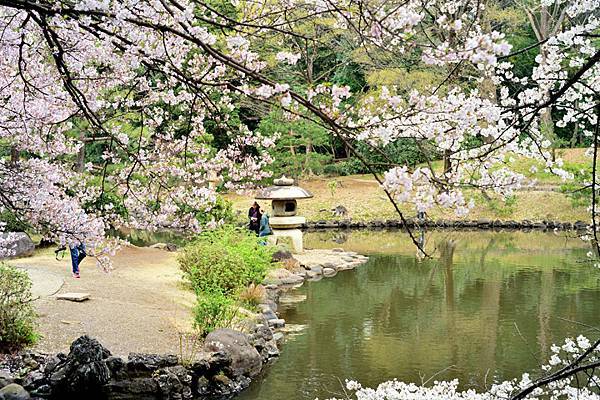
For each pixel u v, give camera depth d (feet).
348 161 111.55
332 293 53.36
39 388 27.25
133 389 28.17
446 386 22.49
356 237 88.89
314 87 13.32
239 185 24.32
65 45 16.75
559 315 43.88
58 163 24.07
